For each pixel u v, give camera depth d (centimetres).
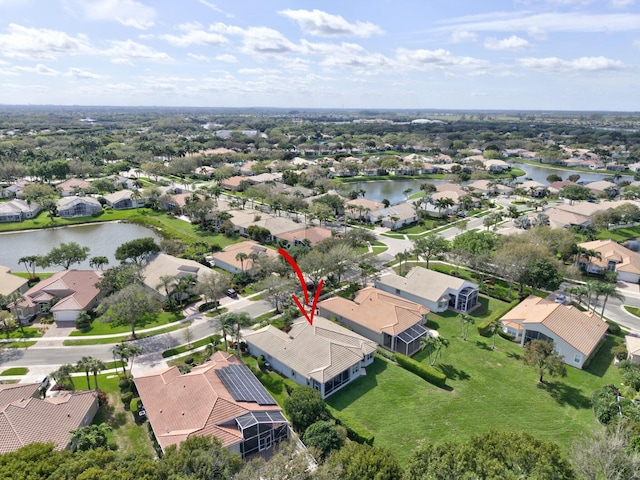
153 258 8694
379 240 11388
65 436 4044
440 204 13712
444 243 9094
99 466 3105
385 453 3388
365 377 5428
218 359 5238
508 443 3284
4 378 5297
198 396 4394
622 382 5097
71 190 15650
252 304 7462
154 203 14400
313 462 3772
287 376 5378
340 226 12669
